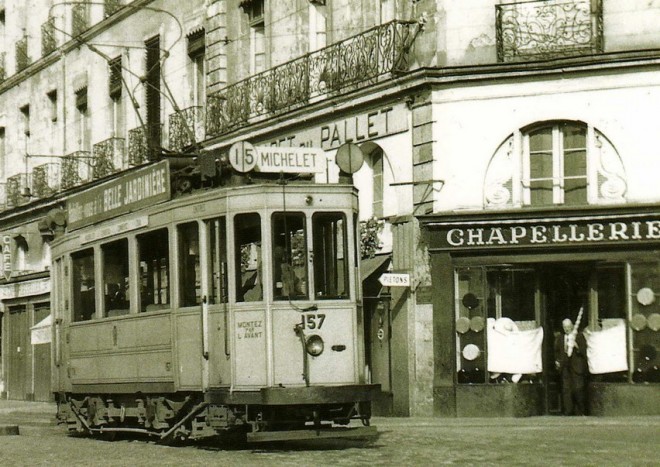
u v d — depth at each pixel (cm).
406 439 1719
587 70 2148
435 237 2231
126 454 1571
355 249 1588
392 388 2322
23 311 4112
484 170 2227
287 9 2728
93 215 1972
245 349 1546
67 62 3962
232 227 1572
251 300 1552
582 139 2175
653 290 2119
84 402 2003
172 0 3259
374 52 2397
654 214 2098
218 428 1596
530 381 2195
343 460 1387
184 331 1652
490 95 2223
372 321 2394
